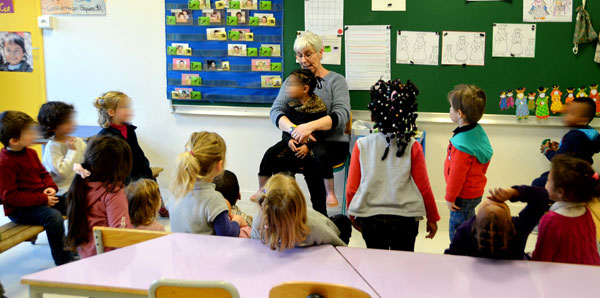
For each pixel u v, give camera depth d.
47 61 3.86
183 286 1.32
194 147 1.93
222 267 1.60
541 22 3.38
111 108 2.85
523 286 1.49
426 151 3.63
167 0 3.62
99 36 3.77
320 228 1.73
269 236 1.67
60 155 2.83
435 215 2.18
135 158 2.96
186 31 3.65
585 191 1.68
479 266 1.62
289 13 3.54
